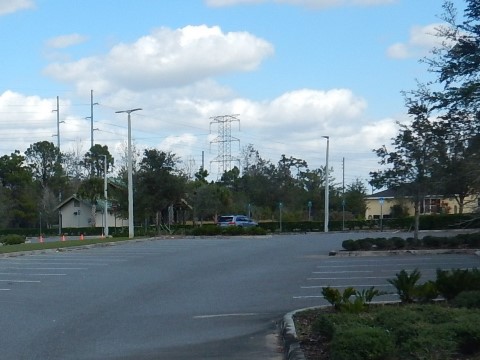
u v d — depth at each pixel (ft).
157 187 160.15
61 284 60.64
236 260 83.35
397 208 193.47
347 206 228.43
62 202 242.58
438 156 35.83
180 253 96.89
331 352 25.12
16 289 57.21
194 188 208.13
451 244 87.86
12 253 95.91
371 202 237.66
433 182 39.24
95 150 312.09
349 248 88.99
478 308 32.09
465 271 39.55
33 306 46.96
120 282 61.72
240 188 257.55
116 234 164.66
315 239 131.54
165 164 162.71
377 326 27.40
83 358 29.84
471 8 31.22
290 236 148.36
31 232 214.90
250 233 148.77
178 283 60.08
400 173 84.74
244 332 35.68
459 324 25.25
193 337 34.58
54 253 100.48
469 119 32.12
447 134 33.60
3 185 240.73
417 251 84.17
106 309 45.16
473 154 31.01
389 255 83.25
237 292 52.95
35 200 244.63
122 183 174.91
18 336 35.40
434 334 24.22
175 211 230.27
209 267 74.84
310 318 36.73
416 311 29.99
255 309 43.80
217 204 209.26
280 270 69.10
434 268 65.77
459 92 31.68
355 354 23.50
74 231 214.69
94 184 220.23
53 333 36.22
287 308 43.65
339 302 36.09
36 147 272.31
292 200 229.66
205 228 151.64
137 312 43.65
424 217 153.58
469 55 31.50
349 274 63.00
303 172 247.91
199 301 48.44
